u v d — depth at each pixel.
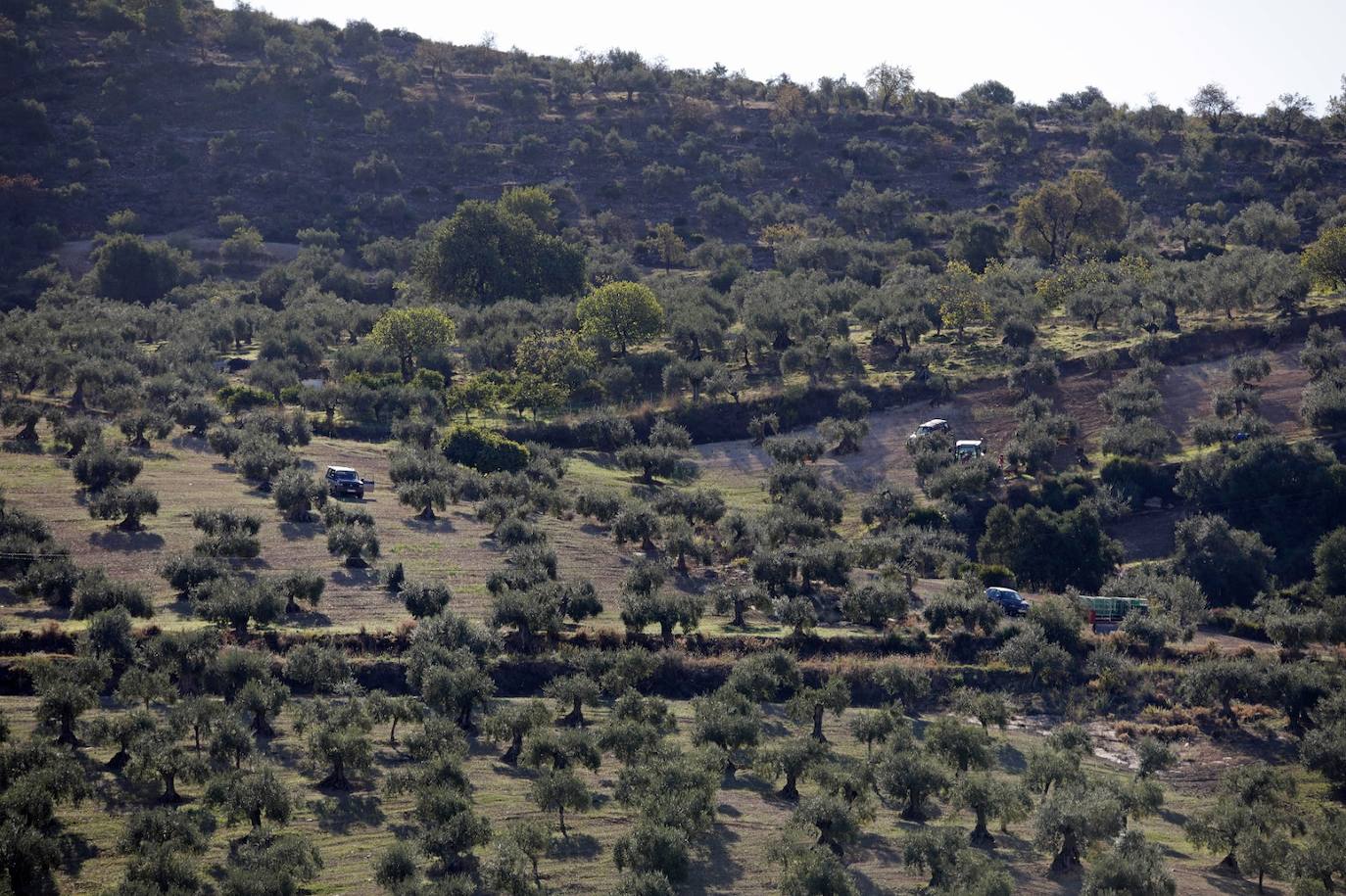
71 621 147.62
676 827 106.50
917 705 160.88
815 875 99.50
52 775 102.81
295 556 180.75
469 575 182.12
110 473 197.50
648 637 165.25
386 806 113.62
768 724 147.25
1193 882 116.88
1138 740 156.38
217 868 99.81
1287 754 152.75
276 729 128.75
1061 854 113.69
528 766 123.06
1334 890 117.69
